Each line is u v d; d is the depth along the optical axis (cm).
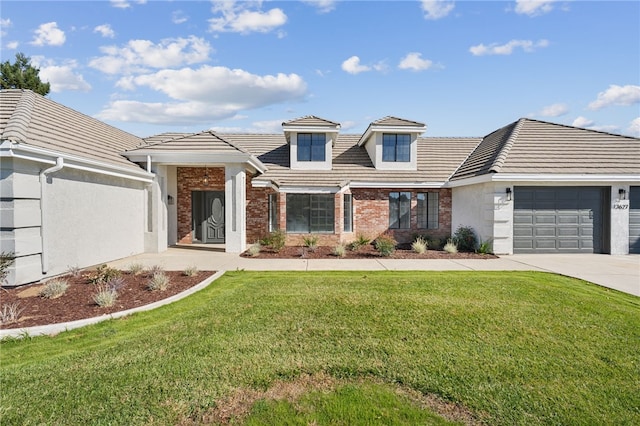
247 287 913
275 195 1797
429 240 1767
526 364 482
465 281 977
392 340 563
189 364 481
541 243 1522
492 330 606
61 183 1041
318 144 1964
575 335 584
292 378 447
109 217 1295
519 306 741
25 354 519
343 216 1816
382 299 792
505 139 1750
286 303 764
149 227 1562
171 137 2067
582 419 362
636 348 534
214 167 1873
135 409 379
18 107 1112
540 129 1775
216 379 442
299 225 1738
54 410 377
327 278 1024
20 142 864
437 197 1948
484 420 362
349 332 597
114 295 766
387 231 1909
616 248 1501
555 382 435
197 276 1036
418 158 2086
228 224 1548
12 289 865
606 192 1516
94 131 1484
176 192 1866
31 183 921
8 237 872
